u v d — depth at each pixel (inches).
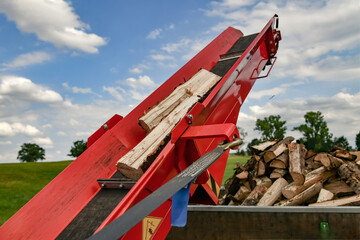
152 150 115.6
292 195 172.1
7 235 101.6
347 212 113.9
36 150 3708.2
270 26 196.2
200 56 194.7
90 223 104.3
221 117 140.6
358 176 169.6
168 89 168.4
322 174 181.3
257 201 181.2
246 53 167.3
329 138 3553.2
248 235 120.6
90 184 124.3
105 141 137.6
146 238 94.9
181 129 110.7
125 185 115.1
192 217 127.3
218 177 141.2
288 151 192.5
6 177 884.6
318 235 114.7
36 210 108.9
